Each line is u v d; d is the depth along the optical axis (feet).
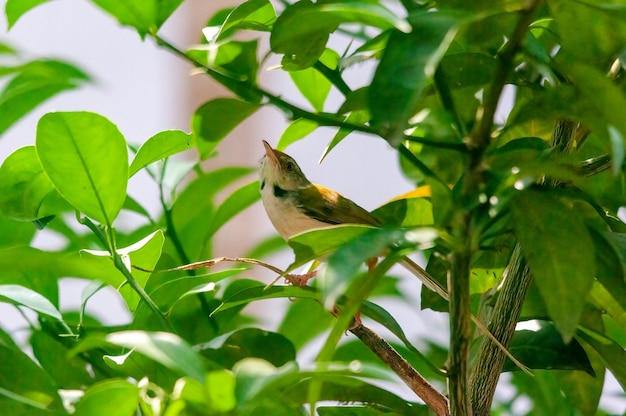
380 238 11.22
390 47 11.03
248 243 48.34
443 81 13.51
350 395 16.15
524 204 12.12
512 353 16.99
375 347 15.72
